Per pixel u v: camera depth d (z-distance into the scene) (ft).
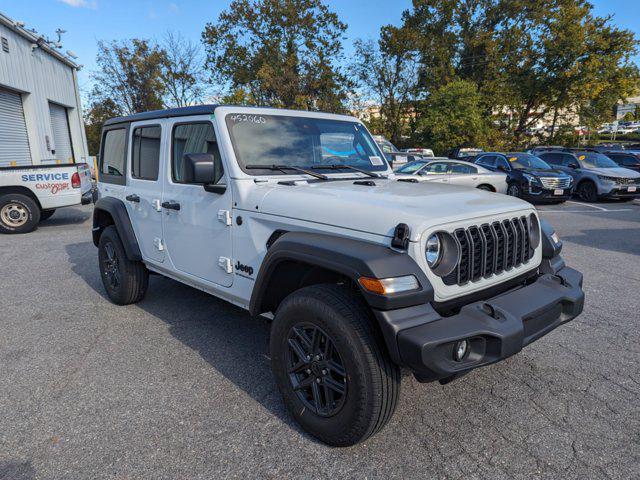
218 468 7.70
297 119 11.67
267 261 8.64
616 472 7.55
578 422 8.96
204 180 9.40
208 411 9.37
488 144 109.70
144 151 13.39
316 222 8.43
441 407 9.46
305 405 8.48
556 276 9.57
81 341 12.82
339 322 7.42
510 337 7.35
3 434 8.62
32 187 30.07
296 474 7.54
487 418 9.09
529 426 8.83
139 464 7.79
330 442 8.11
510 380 10.55
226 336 13.12
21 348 12.39
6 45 47.32
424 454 8.00
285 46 126.00
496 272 8.59
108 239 15.25
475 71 116.88
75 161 68.54
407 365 6.84
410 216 7.42
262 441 8.40
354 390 7.41
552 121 123.24
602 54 106.52
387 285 6.83
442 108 100.94
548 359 11.59
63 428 8.80
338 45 125.59
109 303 15.99
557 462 7.80
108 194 15.69
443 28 117.60
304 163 11.19
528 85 110.42
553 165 52.06
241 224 9.95
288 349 8.60
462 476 7.47
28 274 19.86
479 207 8.45
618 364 11.34
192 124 11.35
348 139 12.49
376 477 7.45
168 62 105.81
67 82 65.21
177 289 17.53
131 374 10.93
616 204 45.24
